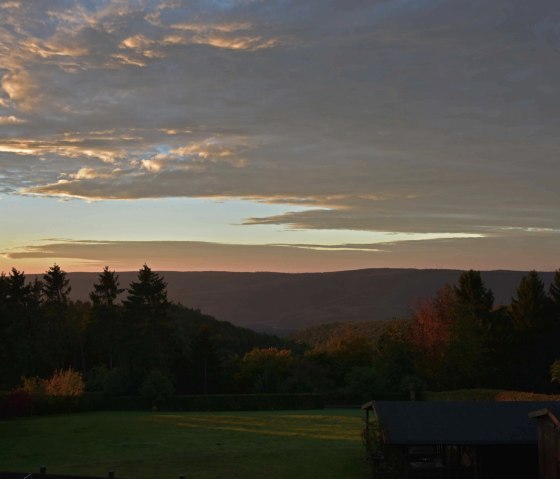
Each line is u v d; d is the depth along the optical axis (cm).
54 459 3931
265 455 3975
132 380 7531
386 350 7881
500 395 5775
